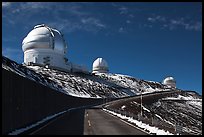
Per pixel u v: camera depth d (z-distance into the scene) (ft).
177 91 605.73
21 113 84.17
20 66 412.36
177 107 433.48
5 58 390.42
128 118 135.95
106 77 655.35
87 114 169.48
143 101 404.36
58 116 146.20
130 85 647.97
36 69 500.33
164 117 347.36
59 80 476.95
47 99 136.05
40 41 564.71
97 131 80.33
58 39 578.66
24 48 580.71
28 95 94.22
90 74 621.31
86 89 492.95
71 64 591.78
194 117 396.57
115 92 542.98
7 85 70.38
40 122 105.29
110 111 206.69
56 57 570.05
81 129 84.94
